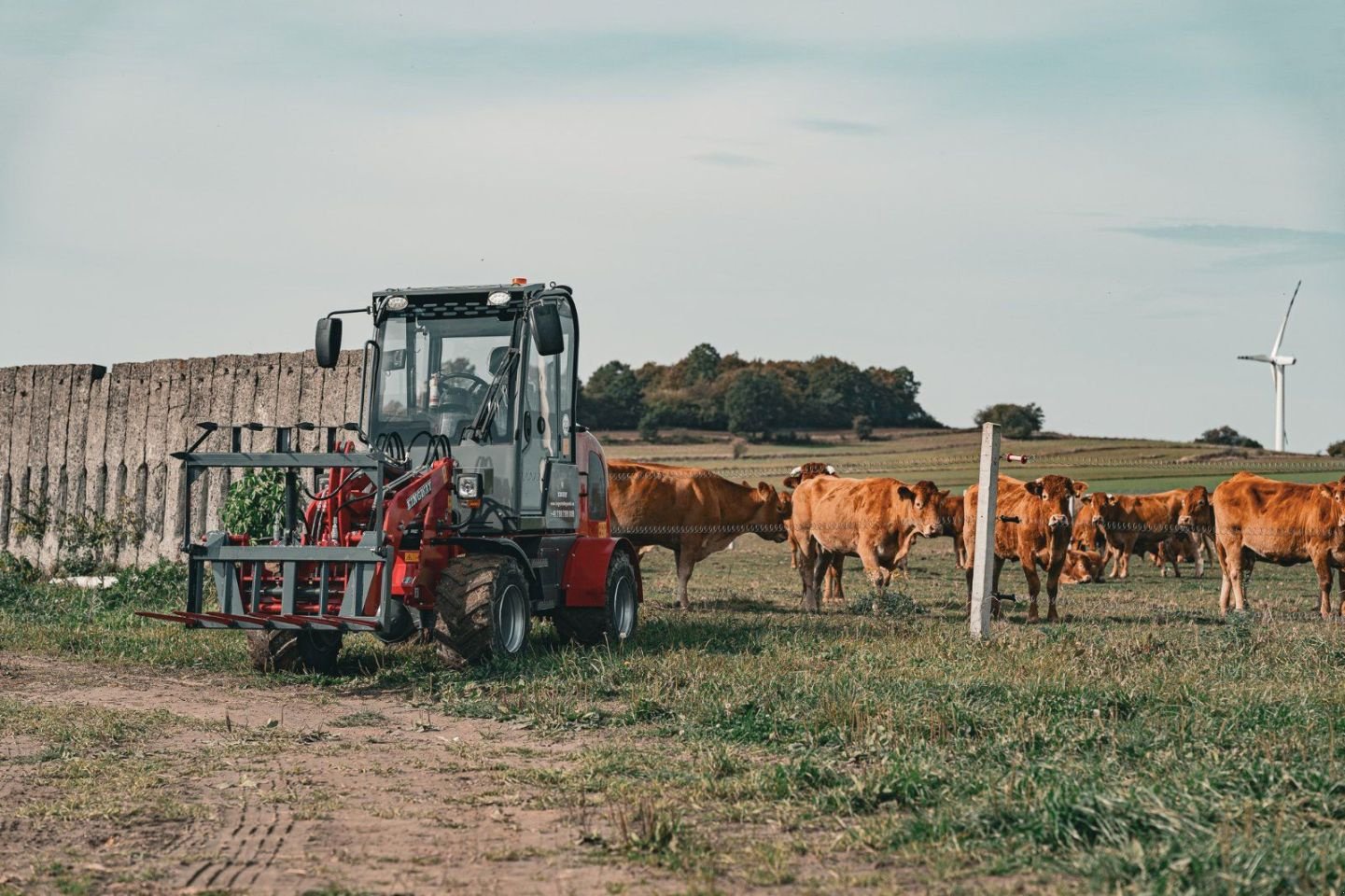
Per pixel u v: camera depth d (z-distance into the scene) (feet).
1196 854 17.81
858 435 301.63
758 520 64.39
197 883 18.61
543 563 41.68
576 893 18.07
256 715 32.45
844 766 25.04
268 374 62.75
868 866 19.21
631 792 23.68
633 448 279.90
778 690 32.68
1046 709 29.89
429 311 41.01
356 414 59.57
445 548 38.58
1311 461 185.68
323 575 35.60
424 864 19.53
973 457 219.82
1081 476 175.11
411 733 30.25
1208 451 218.79
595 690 34.45
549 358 42.60
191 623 35.65
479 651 37.19
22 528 70.23
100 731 29.19
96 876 18.90
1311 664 38.83
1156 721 28.17
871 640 44.29
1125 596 70.79
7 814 22.30
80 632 45.55
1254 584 80.74
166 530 65.31
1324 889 16.85
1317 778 22.31
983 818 20.54
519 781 24.99
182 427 65.36
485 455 39.93
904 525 60.18
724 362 437.99
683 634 46.37
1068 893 17.34
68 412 70.03
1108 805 20.12
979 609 46.29
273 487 55.88
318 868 19.29
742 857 19.62
